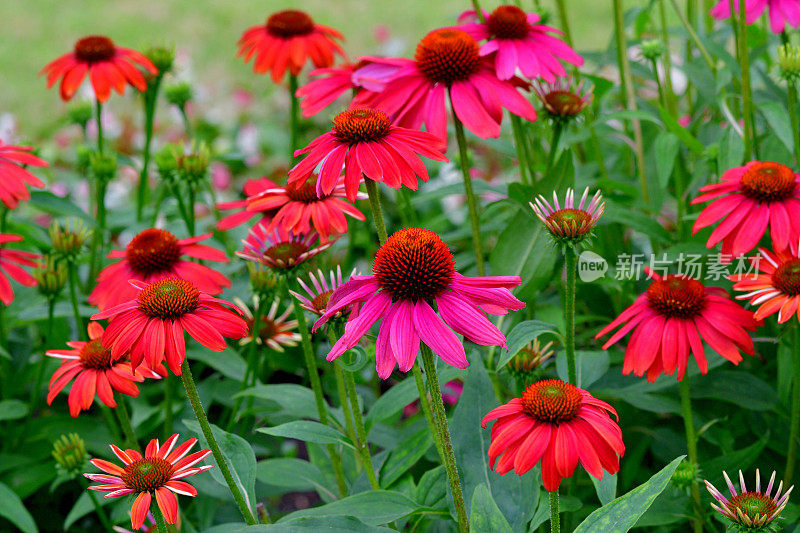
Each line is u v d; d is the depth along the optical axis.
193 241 1.41
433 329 1.19
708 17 1.67
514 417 1.21
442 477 1.30
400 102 1.37
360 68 1.39
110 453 1.50
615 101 1.77
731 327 1.31
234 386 1.54
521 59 1.40
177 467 1.24
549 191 1.40
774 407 1.39
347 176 1.26
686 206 1.54
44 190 1.51
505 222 1.59
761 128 1.58
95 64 1.58
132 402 1.53
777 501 1.23
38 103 3.26
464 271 1.57
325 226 1.34
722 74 1.51
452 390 1.58
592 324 1.52
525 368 1.34
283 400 1.37
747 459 1.36
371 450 1.53
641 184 1.53
